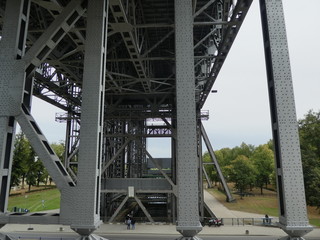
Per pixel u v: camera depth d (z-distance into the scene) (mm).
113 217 31406
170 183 30906
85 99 11156
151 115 34062
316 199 32719
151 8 21031
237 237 24609
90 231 10344
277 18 11258
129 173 43344
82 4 12578
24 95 11805
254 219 33938
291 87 10648
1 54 11445
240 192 63281
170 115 34000
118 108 35625
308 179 33938
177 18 11773
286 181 9969
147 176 59312
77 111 39281
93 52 11523
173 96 34781
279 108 10516
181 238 10352
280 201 10492
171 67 30016
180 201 10406
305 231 9555
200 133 36750
